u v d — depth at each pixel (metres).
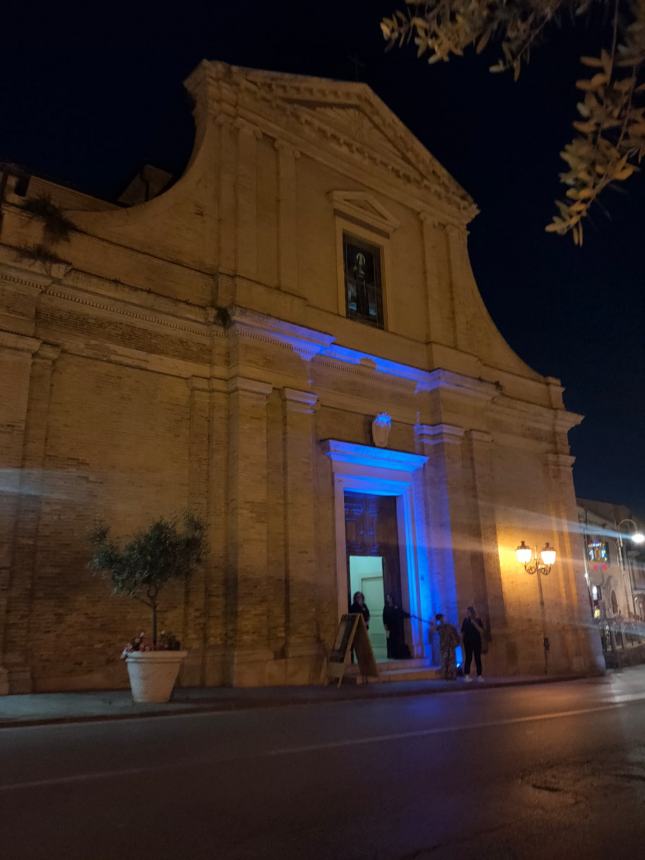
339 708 11.30
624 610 39.22
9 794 5.48
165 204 16.08
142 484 14.17
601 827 4.67
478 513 19.86
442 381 19.98
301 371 16.81
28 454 12.74
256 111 18.25
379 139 21.31
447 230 22.50
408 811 5.01
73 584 12.88
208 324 15.74
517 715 10.11
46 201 13.93
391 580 18.98
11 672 11.74
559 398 24.08
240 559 14.58
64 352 13.71
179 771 6.26
